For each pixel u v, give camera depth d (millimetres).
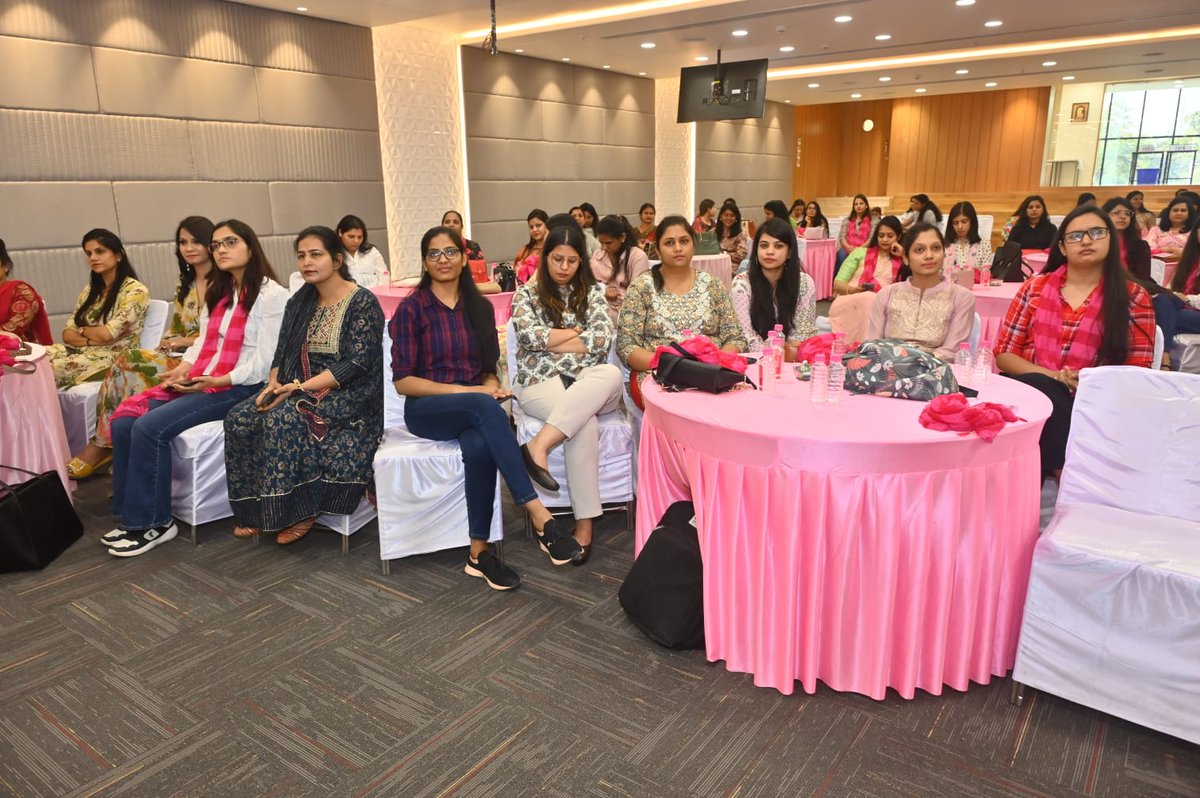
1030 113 16141
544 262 3037
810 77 11898
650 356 3053
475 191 9148
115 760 1892
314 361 3008
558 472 3090
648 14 7641
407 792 1770
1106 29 8570
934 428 1939
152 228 6031
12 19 5129
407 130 8242
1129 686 1842
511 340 3164
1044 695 2084
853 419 2070
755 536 2047
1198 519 2070
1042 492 2684
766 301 3311
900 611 1987
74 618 2559
